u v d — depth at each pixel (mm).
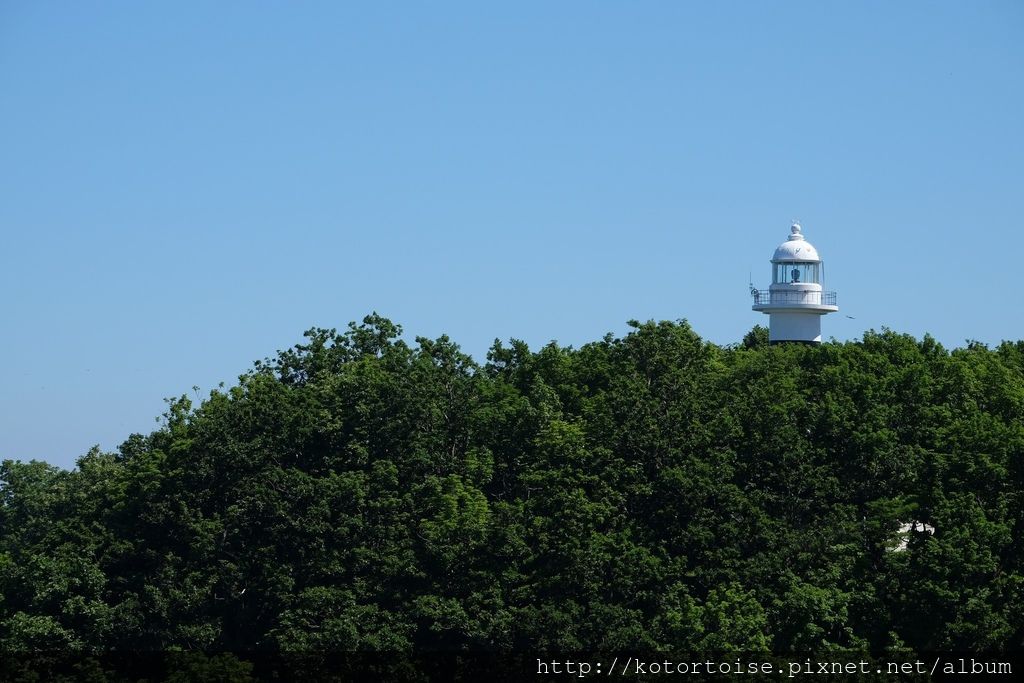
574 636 155875
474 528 163375
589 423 173125
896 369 184750
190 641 166125
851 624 158875
